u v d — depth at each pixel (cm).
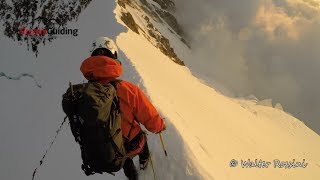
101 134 400
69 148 756
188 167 527
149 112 425
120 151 418
